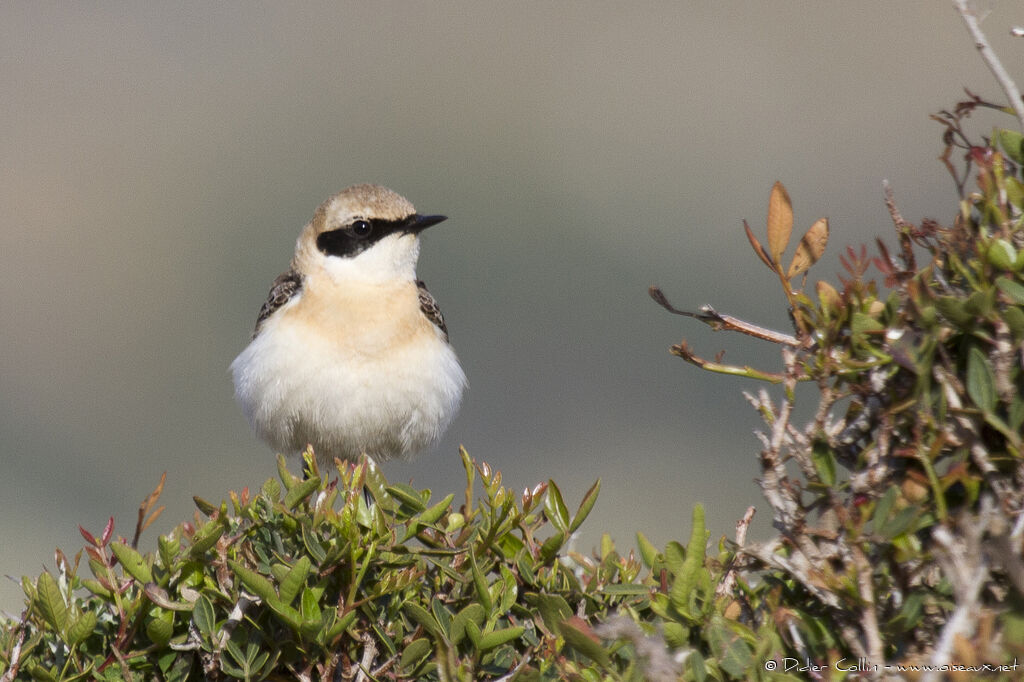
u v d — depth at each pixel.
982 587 6.00
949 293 6.42
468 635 7.27
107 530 7.62
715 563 6.86
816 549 6.38
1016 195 6.36
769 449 6.49
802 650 6.53
